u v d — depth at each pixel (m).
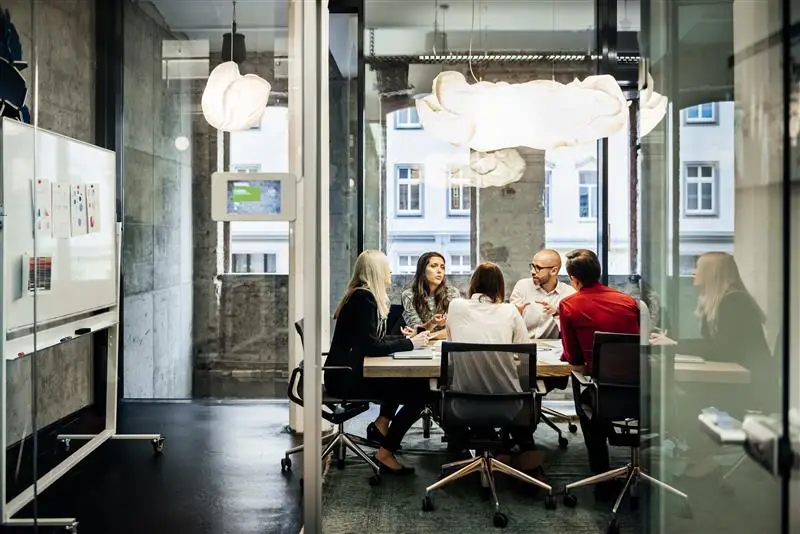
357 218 6.19
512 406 3.16
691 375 2.13
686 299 2.15
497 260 6.55
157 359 4.12
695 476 2.11
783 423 1.43
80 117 4.34
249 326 4.03
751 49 1.78
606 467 3.41
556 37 6.43
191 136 4.27
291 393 3.47
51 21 3.98
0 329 2.96
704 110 2.02
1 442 2.95
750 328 1.78
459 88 4.16
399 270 6.55
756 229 1.76
